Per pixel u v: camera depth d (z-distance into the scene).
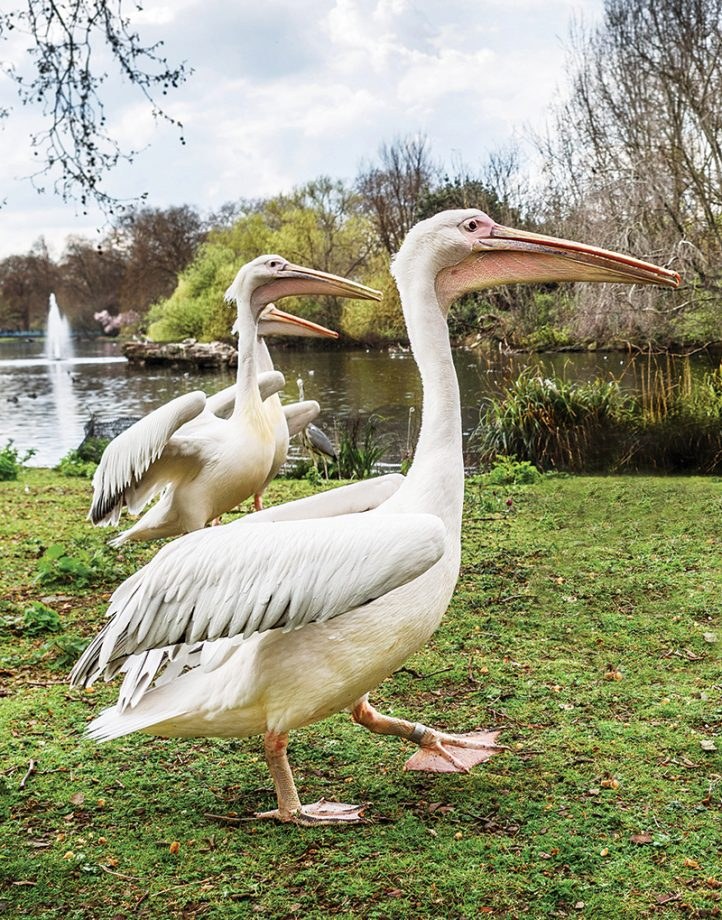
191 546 3.00
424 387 3.34
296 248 47.75
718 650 4.66
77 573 6.23
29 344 67.38
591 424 11.18
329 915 2.70
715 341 17.00
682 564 6.16
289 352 40.31
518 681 4.36
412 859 2.96
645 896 2.72
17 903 2.79
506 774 3.50
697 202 18.66
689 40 18.77
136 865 2.98
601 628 5.04
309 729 3.96
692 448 10.80
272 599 2.84
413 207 45.78
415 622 3.07
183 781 3.53
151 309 53.53
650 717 3.93
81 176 8.87
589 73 21.33
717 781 3.36
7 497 10.11
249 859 3.00
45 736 3.92
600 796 3.30
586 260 3.35
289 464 13.33
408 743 3.82
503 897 2.75
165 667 3.36
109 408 25.41
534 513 8.07
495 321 25.08
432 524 2.89
